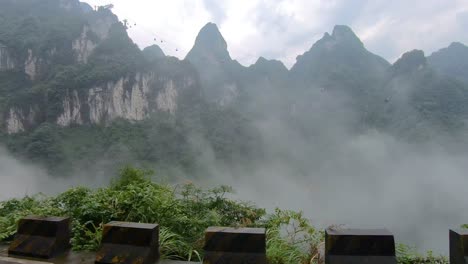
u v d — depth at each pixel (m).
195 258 3.12
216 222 4.20
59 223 2.85
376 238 2.27
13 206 4.22
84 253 2.85
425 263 3.07
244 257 2.35
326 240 2.34
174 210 3.82
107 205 3.57
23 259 2.62
